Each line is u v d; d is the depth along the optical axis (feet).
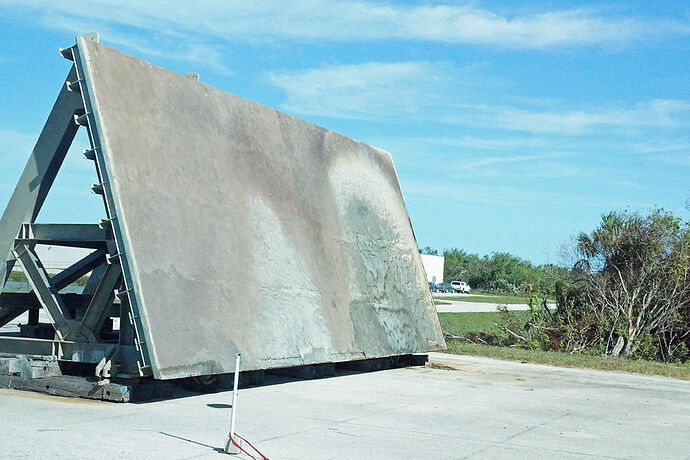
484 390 50.72
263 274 45.19
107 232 37.40
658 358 88.48
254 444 28.89
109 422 31.32
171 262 38.34
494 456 29.37
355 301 54.65
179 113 42.75
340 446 29.53
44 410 33.17
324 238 53.52
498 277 376.89
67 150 41.81
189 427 31.32
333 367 53.16
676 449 33.17
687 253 88.84
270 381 48.11
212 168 43.88
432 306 66.85
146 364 35.29
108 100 37.93
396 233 65.10
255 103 50.65
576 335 90.84
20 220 40.88
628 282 90.17
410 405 41.70
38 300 44.21
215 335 39.37
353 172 61.00
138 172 38.24
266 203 47.91
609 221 92.63
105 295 38.47
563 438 34.27
